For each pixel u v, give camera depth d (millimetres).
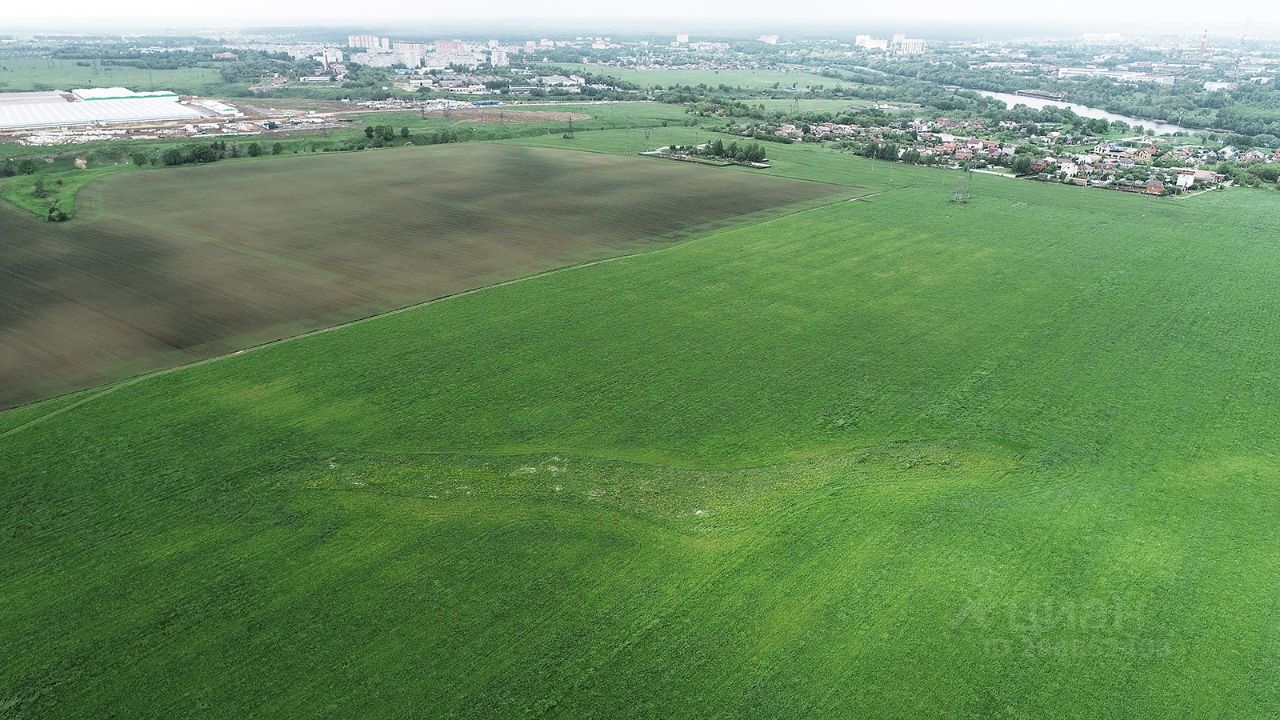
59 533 51094
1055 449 63156
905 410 68812
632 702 39594
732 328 85812
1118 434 65688
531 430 64375
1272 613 45562
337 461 59500
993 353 80500
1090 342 83562
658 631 43875
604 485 57125
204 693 39906
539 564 48969
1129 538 52125
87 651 42250
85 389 70250
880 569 48719
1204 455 62875
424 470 58562
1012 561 49562
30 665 41406
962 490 57219
